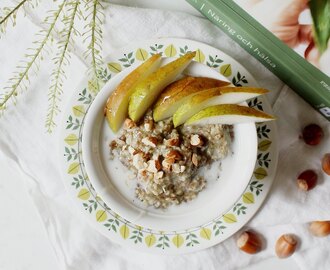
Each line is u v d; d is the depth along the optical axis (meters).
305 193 0.44
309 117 0.44
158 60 0.38
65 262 0.45
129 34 0.44
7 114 0.44
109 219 0.42
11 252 0.46
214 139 0.39
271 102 0.44
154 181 0.38
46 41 0.41
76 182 0.42
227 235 0.42
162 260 0.45
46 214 0.45
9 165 0.45
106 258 0.45
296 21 0.36
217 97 0.37
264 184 0.42
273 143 0.42
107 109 0.39
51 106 0.44
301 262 0.45
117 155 0.40
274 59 0.40
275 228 0.45
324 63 0.36
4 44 0.44
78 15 0.43
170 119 0.39
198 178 0.40
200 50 0.42
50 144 0.44
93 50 0.38
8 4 0.43
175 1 0.44
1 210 0.46
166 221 0.39
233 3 0.37
